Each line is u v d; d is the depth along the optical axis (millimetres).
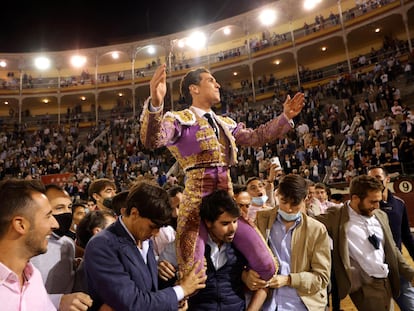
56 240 2389
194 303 2090
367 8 20156
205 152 1826
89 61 29203
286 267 2615
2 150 23031
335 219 3252
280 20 24781
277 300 2584
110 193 3947
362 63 19906
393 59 16859
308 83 22016
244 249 2000
